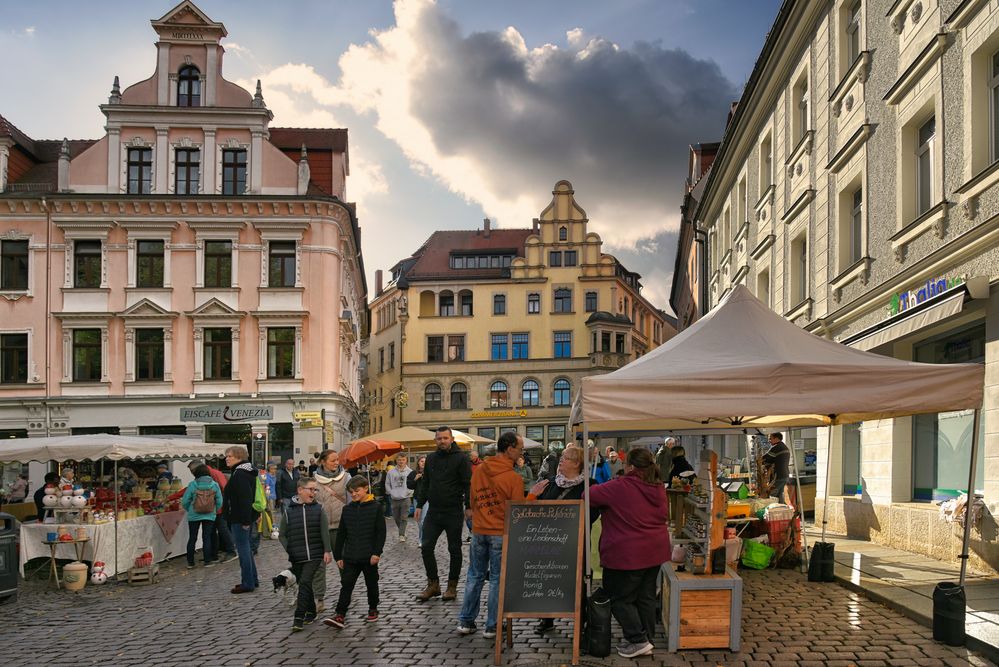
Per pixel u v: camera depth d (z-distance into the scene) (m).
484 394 61.88
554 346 61.94
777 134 20.50
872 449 13.76
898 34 12.87
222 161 34.91
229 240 34.78
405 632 8.38
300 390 34.22
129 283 34.19
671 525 9.99
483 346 62.28
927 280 11.70
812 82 17.44
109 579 13.45
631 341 64.06
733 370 7.36
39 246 34.16
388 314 67.62
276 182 34.84
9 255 34.31
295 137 37.53
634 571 7.10
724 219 28.78
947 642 7.07
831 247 16.03
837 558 11.46
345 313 37.91
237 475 11.63
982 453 10.81
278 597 10.95
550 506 7.41
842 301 15.47
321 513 8.89
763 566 11.01
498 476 8.16
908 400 7.30
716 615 7.20
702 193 32.62
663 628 8.16
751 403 7.33
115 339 34.12
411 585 11.51
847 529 14.62
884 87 13.42
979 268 10.17
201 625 9.27
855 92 14.77
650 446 33.12
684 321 56.12
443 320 62.97
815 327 16.78
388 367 66.62
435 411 62.03
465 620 8.18
